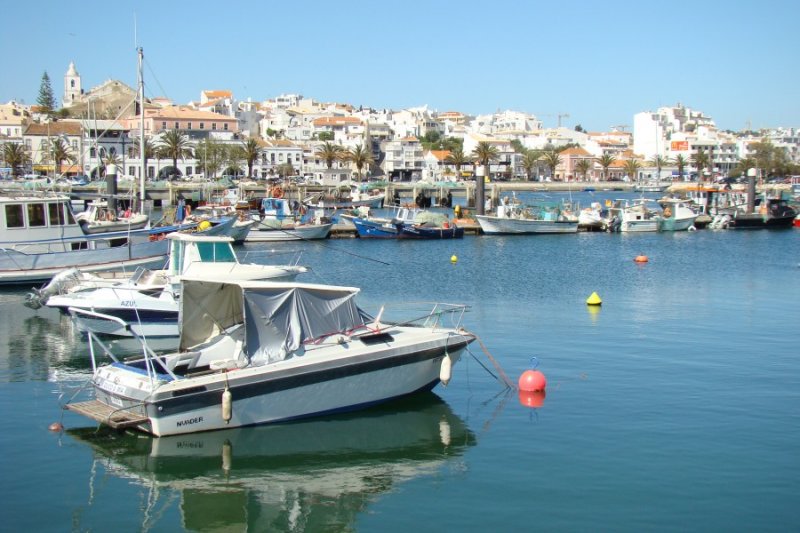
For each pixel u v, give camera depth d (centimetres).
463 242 7781
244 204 8869
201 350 2228
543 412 2328
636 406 2378
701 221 9550
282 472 1914
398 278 5222
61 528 1634
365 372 2253
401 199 14438
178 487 1833
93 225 5141
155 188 11550
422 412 2325
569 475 1875
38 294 3575
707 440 2089
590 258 6519
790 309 4078
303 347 2217
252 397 2097
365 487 1836
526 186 18712
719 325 3622
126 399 2031
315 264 5956
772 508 1697
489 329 3503
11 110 19112
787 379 2677
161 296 3222
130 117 18212
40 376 2678
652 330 3497
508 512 1695
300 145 19838
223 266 3506
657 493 1772
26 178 12412
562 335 3378
